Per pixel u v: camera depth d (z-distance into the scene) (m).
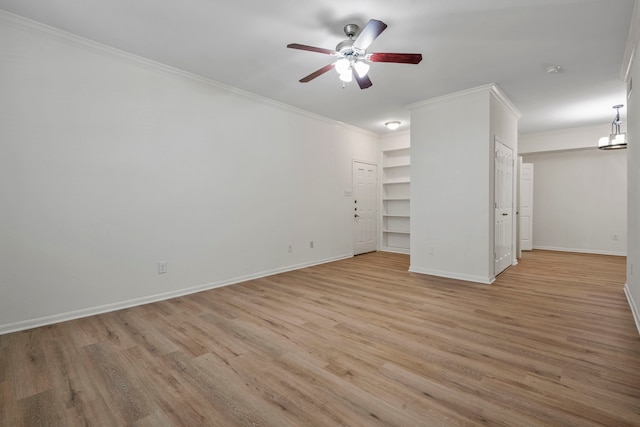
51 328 2.63
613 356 2.11
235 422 1.52
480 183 4.00
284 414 1.57
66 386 1.82
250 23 2.58
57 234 2.77
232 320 2.81
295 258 4.95
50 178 2.72
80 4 2.34
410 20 2.52
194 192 3.70
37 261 2.67
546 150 6.43
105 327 2.66
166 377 1.91
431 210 4.47
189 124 3.64
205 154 3.79
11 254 2.55
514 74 3.57
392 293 3.61
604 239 6.27
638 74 2.57
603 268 4.88
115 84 3.08
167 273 3.47
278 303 3.28
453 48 2.98
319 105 4.73
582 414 1.54
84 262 2.91
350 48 2.45
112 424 1.52
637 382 1.81
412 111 4.65
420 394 1.72
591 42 2.87
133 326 2.68
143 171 3.28
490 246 4.01
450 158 4.26
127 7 2.38
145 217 3.29
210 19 2.53
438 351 2.21
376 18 2.49
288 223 4.84
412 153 4.66
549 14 2.45
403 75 3.58
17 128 2.57
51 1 2.31
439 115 4.36
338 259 5.77
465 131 4.11
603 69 3.43
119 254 3.12
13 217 2.56
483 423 1.49
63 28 2.68
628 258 3.36
